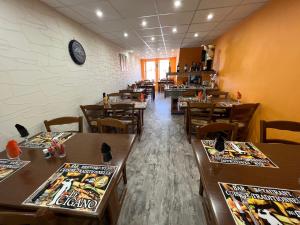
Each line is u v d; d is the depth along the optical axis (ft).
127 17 9.39
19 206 2.61
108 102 11.42
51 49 7.68
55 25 7.97
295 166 3.43
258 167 3.41
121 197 5.46
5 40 5.47
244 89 10.41
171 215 4.96
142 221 4.78
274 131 7.20
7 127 5.58
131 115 10.16
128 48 21.07
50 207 2.54
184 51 21.12
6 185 3.12
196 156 3.89
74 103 9.65
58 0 7.02
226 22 11.07
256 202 2.48
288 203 2.46
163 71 37.91
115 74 17.30
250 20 9.54
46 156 4.07
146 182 6.43
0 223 2.02
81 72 10.39
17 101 5.94
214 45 16.89
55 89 7.98
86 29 11.12
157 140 10.41
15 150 3.91
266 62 7.95
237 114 8.61
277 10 7.09
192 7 8.34
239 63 11.16
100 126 5.94
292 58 6.25
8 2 5.55
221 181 2.98
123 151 4.29
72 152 4.30
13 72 5.77
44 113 7.27
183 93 13.94
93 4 7.55
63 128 8.50
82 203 2.60
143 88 22.76
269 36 7.69
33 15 6.62
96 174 3.32
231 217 2.22
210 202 2.51
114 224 4.27
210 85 17.40
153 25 11.21
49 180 3.19
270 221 2.16
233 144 4.47
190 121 9.45
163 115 16.35
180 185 6.23
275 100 7.30
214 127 4.97
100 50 13.46
